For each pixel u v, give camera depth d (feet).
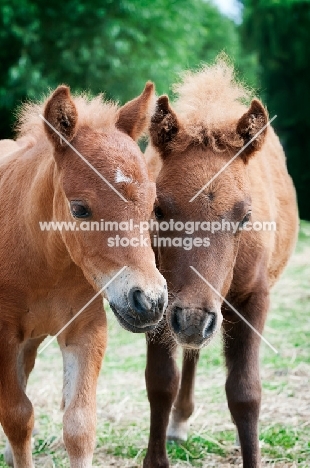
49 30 48.91
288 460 15.44
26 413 13.32
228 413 18.66
